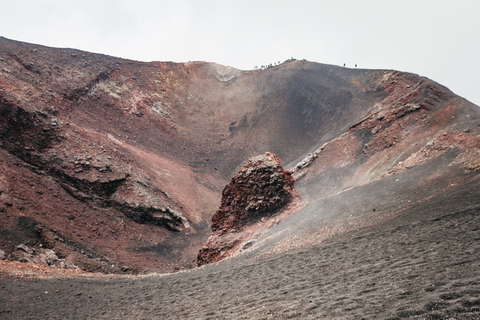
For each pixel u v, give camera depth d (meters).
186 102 116.94
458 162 30.80
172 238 60.06
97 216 54.16
